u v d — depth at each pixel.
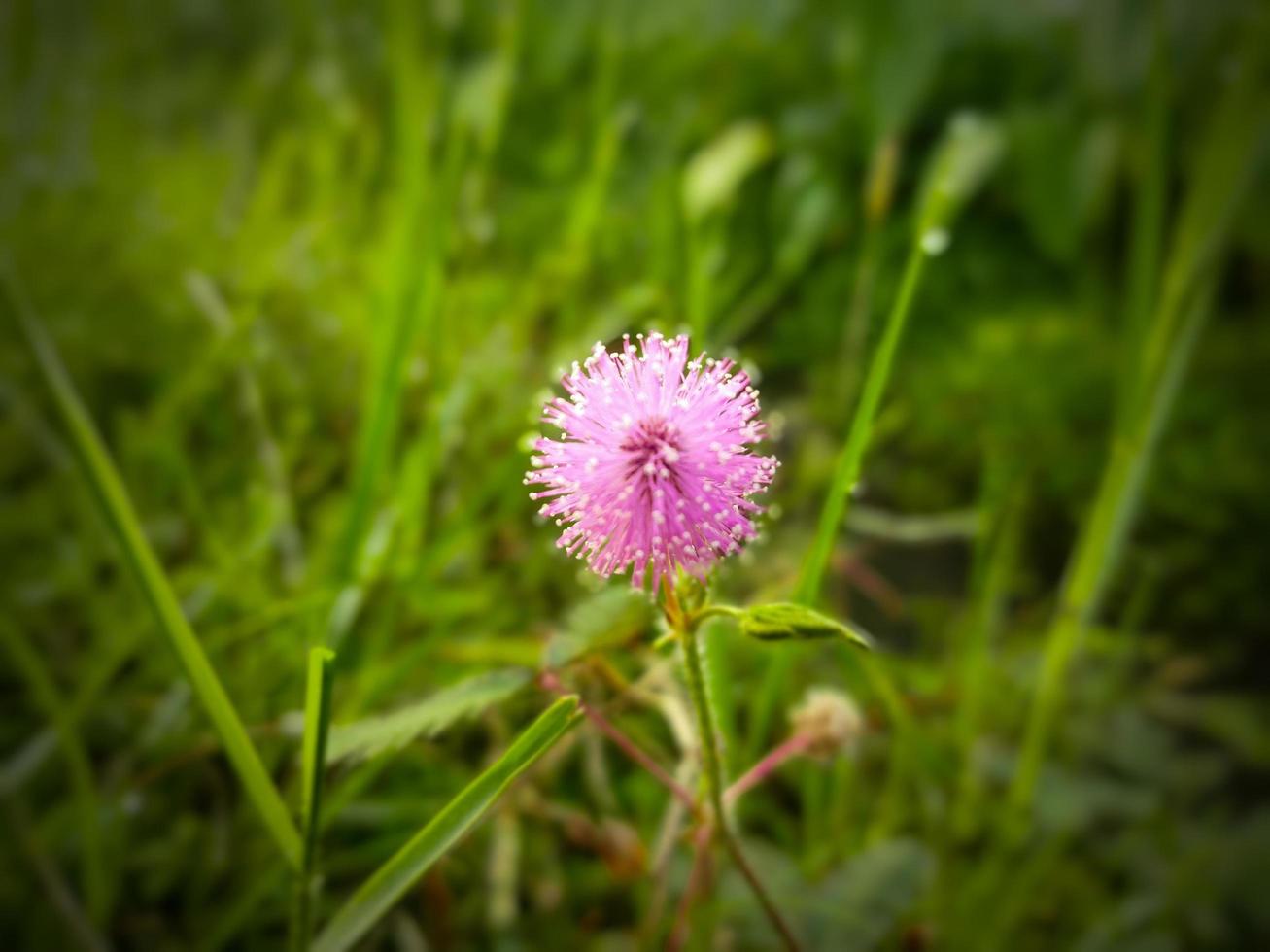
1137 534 0.16
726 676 0.08
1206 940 0.10
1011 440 0.18
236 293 0.16
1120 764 0.12
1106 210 0.24
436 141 0.16
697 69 0.27
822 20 0.27
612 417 0.06
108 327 0.16
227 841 0.10
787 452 0.16
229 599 0.11
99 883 0.08
